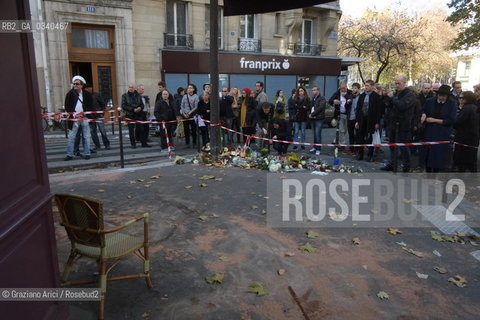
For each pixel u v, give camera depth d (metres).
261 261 3.84
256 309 3.08
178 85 16.88
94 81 15.24
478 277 3.71
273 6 7.63
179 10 17.05
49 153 8.88
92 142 10.48
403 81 7.49
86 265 3.63
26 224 2.38
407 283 3.55
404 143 7.38
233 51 18.75
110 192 5.88
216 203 5.45
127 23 15.30
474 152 7.38
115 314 2.94
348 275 3.64
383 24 27.66
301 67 20.84
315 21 22.14
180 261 3.79
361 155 9.07
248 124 10.55
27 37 2.46
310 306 3.14
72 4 13.91
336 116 11.04
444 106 7.04
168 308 3.05
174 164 8.05
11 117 2.29
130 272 3.55
